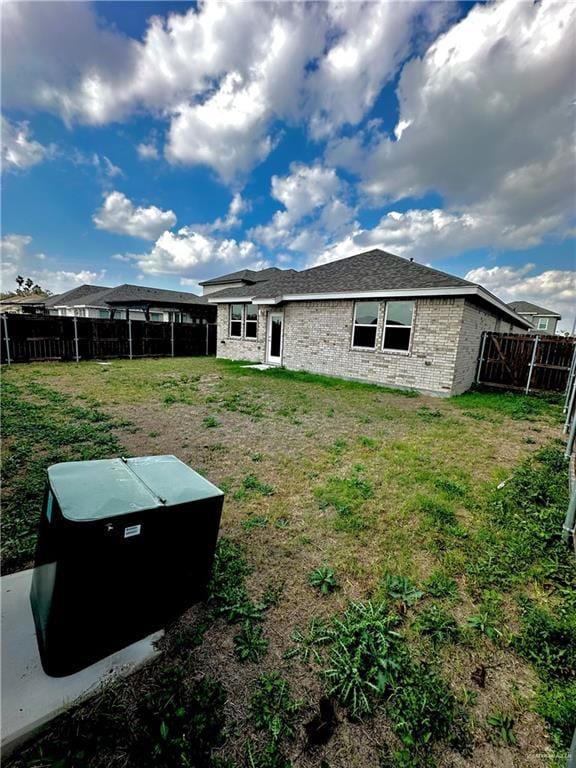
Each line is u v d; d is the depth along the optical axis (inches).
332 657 65.5
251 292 558.6
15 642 66.4
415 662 66.4
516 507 128.4
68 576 56.1
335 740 52.9
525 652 69.0
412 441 205.0
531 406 314.8
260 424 230.4
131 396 298.5
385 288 377.7
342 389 366.6
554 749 52.6
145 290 1089.4
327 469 160.2
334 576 89.7
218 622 73.6
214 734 52.5
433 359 356.2
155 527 64.3
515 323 593.0
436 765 50.4
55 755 49.4
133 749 49.9
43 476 139.9
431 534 110.0
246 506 125.0
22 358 501.0
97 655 62.1
